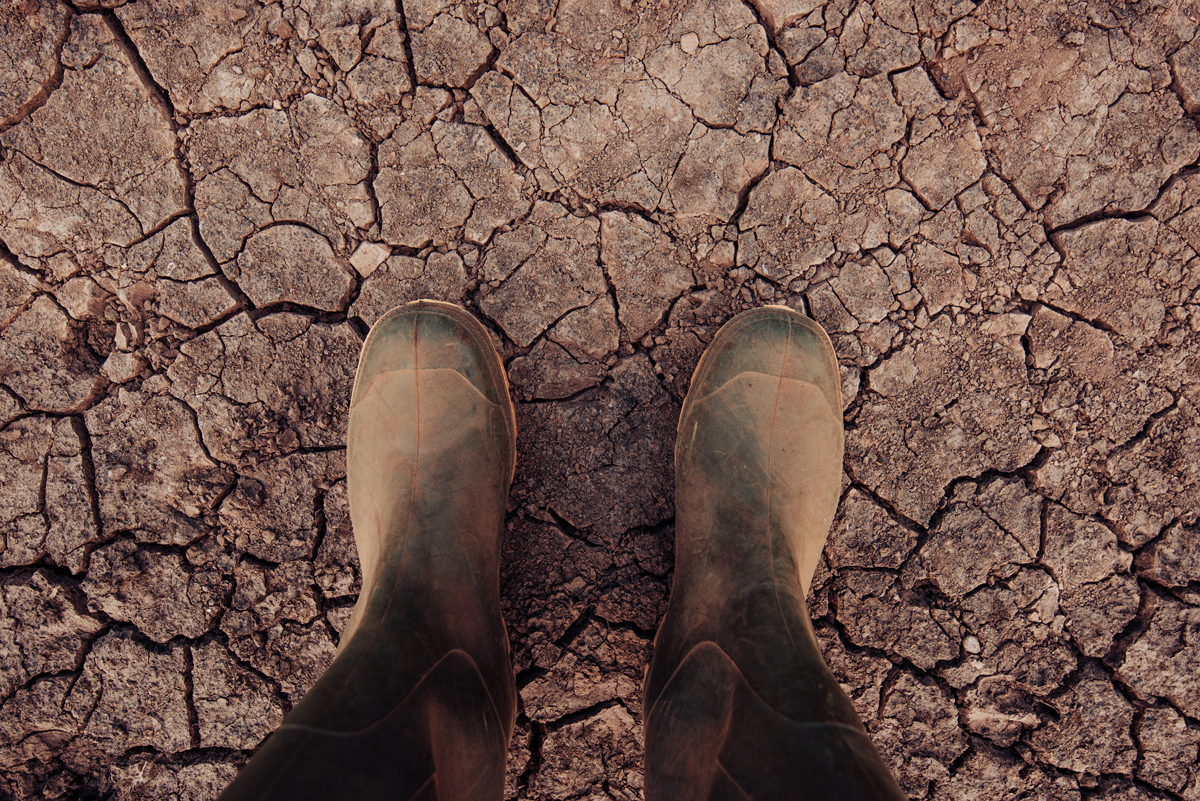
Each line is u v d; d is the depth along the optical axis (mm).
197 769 565
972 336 568
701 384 552
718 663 451
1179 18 554
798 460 535
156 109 560
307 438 569
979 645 568
